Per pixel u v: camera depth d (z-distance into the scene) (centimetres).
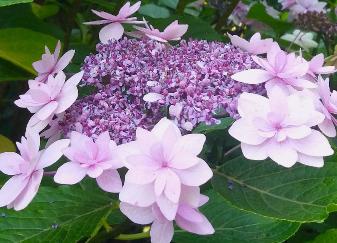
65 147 16
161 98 17
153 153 14
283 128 16
